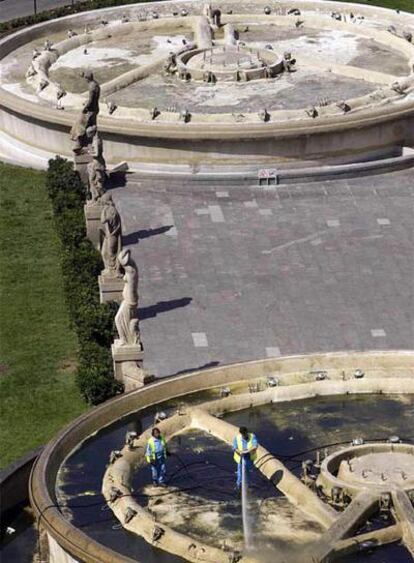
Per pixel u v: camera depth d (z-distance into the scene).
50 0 143.25
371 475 55.66
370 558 52.12
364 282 88.25
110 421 60.22
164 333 82.69
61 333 83.38
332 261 90.75
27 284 88.81
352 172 101.81
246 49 115.75
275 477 55.91
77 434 59.06
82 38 120.69
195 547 52.44
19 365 80.38
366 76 110.75
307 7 126.38
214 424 59.16
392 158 104.44
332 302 86.06
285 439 59.12
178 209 97.44
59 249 92.75
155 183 100.81
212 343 81.75
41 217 97.44
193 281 88.31
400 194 99.75
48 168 103.00
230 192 99.81
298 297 86.62
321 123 101.44
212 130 100.44
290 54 114.00
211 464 57.62
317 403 61.50
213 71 110.50
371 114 102.69
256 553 52.34
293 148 101.88
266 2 126.56
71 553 52.09
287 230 94.62
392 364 63.09
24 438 74.00
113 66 115.44
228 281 88.38
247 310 85.19
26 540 58.38
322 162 103.06
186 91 108.62
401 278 88.81
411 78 108.50
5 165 106.00
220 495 56.00
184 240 93.31
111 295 84.00
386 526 53.69
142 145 101.81
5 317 85.25
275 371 62.72
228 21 124.12
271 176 100.50
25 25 131.62
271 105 105.50
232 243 93.00
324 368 62.94
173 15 125.31
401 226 95.25
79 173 100.94
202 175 100.75
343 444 58.59
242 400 61.12
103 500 55.62
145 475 57.19
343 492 55.06
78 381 76.69
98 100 100.62
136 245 92.69
